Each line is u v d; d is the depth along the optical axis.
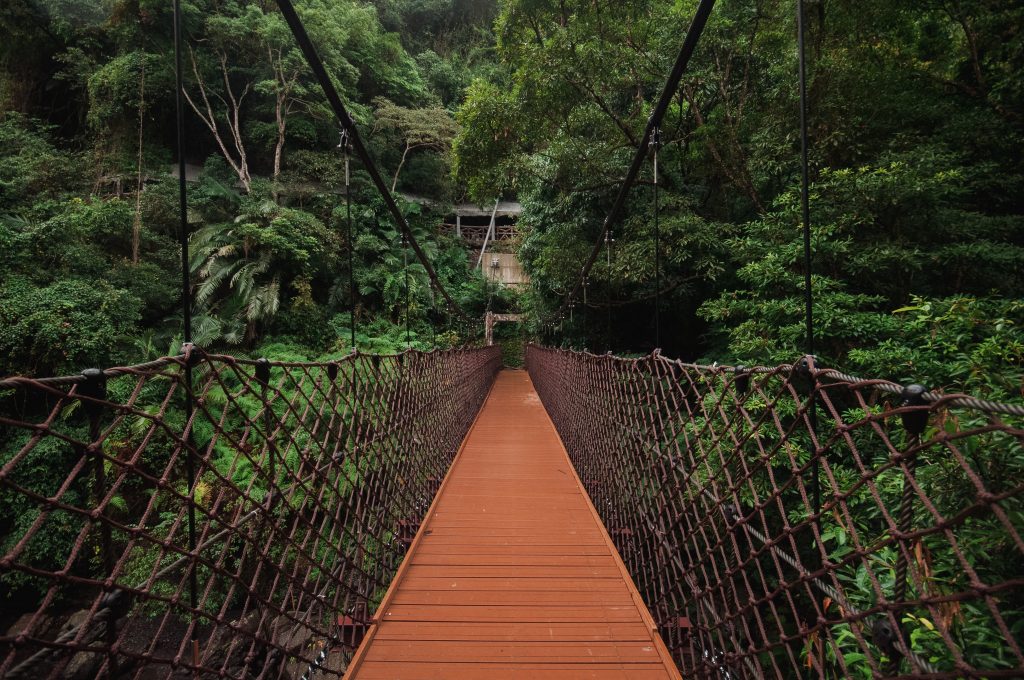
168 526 3.97
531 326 11.66
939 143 3.79
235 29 10.27
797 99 4.07
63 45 10.20
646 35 5.71
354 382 1.68
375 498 1.85
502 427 4.96
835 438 0.73
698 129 5.20
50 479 4.25
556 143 6.00
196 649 0.83
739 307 3.71
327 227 11.34
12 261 6.24
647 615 1.47
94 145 9.65
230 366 0.99
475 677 1.22
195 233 9.20
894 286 3.49
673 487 1.54
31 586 4.10
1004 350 1.74
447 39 20.62
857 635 0.67
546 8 5.88
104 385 0.69
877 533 1.59
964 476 1.16
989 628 1.00
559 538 2.10
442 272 14.59
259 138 11.60
